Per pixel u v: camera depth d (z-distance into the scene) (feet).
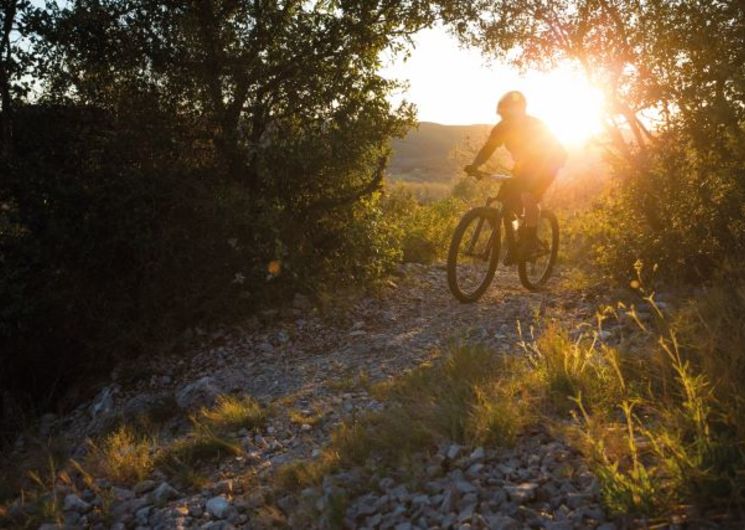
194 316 24.98
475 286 24.70
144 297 24.00
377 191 28.43
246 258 24.90
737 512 9.25
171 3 25.21
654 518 9.39
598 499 10.11
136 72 25.41
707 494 9.50
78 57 25.03
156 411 19.31
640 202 21.72
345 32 25.94
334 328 23.84
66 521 13.35
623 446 11.12
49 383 24.25
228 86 25.72
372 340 21.98
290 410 16.93
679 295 19.69
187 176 24.56
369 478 12.14
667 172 21.30
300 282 25.41
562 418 13.07
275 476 13.38
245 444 15.48
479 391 13.88
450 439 12.91
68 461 17.04
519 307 22.70
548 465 11.38
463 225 23.34
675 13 20.71
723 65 19.62
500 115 22.27
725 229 20.36
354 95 26.96
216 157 26.25
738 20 20.38
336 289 26.61
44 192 23.62
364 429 14.10
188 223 24.50
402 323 23.61
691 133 20.47
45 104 24.56
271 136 26.63
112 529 12.79
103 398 21.43
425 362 18.74
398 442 13.02
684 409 12.03
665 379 12.89
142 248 23.45
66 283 24.08
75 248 23.80
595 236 30.58
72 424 21.21
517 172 22.94
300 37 25.72
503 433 12.41
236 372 21.08
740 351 12.76
